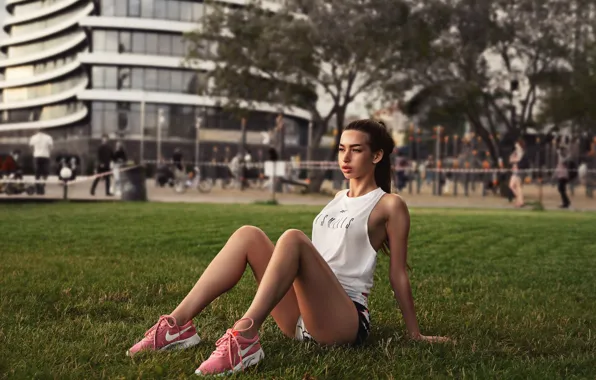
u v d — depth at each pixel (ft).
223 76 90.27
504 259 23.68
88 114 179.42
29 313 12.44
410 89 83.71
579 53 89.35
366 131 10.23
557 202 76.69
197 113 175.73
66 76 231.91
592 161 93.40
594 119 94.63
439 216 44.70
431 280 18.40
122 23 177.99
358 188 10.42
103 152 70.13
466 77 89.81
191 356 9.55
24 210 44.50
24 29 262.26
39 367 8.88
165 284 16.17
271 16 88.79
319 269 9.45
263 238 10.15
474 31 85.46
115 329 11.27
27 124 243.40
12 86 255.91
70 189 82.58
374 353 9.99
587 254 25.46
